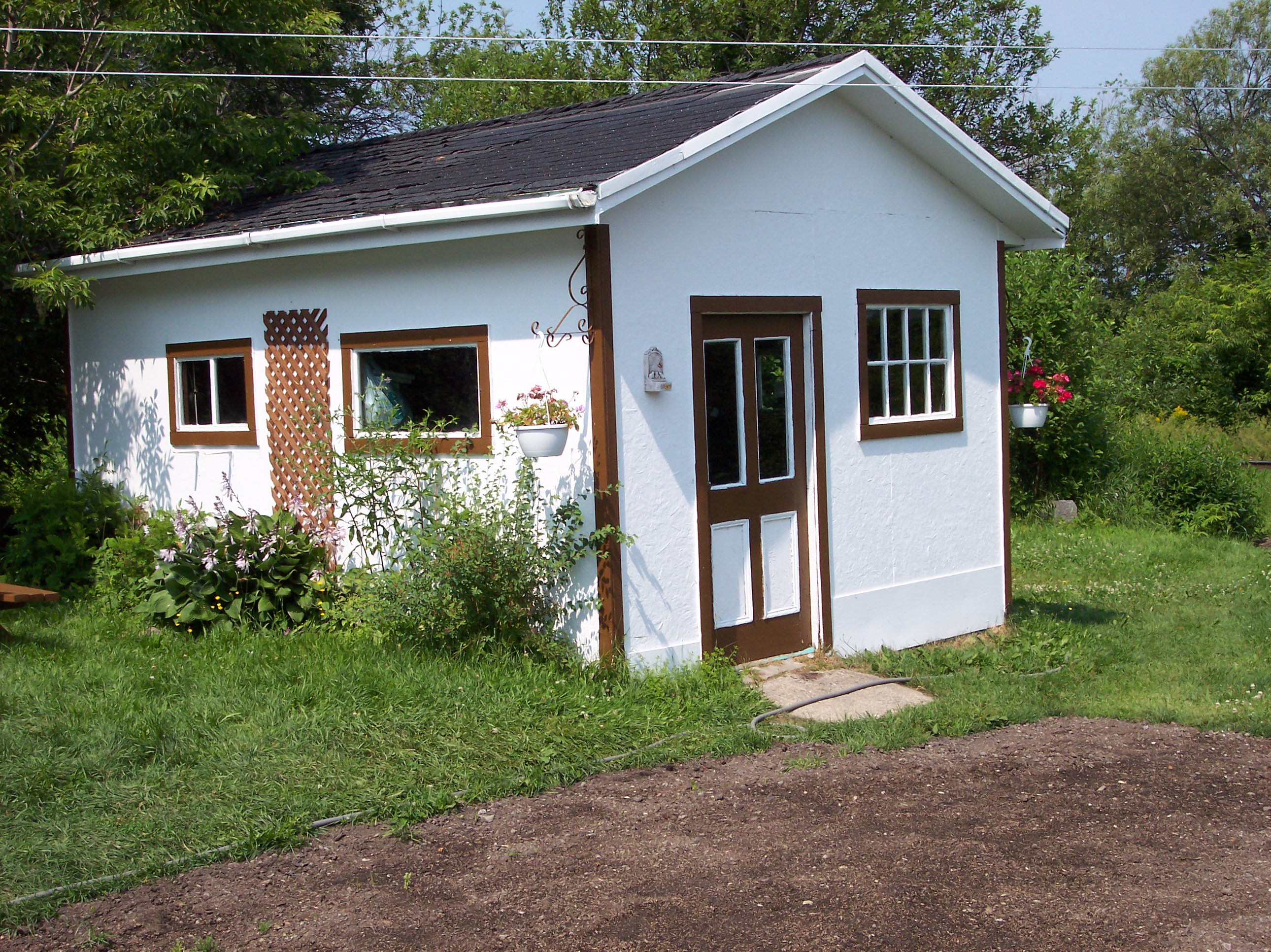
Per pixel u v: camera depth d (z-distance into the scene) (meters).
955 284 9.23
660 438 7.10
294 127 11.02
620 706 6.39
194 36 10.55
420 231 7.13
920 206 8.89
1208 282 28.62
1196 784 5.54
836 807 5.21
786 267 7.84
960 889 4.28
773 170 7.74
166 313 9.48
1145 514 16.27
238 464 9.02
